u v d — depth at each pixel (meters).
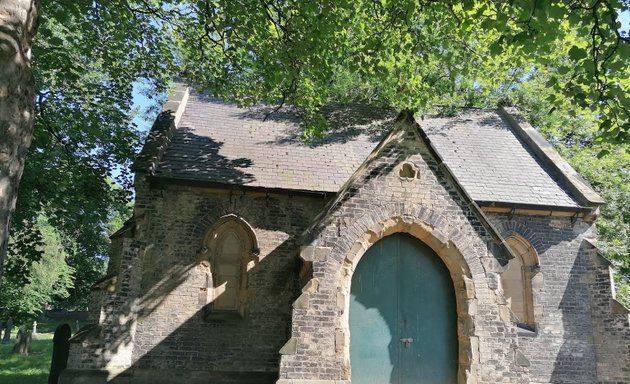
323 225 11.44
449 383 11.34
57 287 29.86
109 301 12.71
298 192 14.34
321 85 14.78
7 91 5.67
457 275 11.69
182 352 13.15
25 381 17.61
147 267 13.52
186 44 14.77
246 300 13.77
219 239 14.31
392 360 11.38
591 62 8.63
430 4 11.68
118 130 16.17
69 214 15.55
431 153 12.23
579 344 14.73
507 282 15.31
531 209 15.26
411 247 12.07
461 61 13.96
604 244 21.27
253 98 15.33
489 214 15.38
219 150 15.64
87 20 13.76
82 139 15.86
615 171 23.09
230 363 13.27
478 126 19.73
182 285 13.58
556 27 8.88
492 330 11.22
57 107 14.90
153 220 13.84
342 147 16.94
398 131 12.30
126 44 14.44
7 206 5.59
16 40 5.79
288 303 13.85
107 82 17.22
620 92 8.67
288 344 10.55
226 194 14.29
